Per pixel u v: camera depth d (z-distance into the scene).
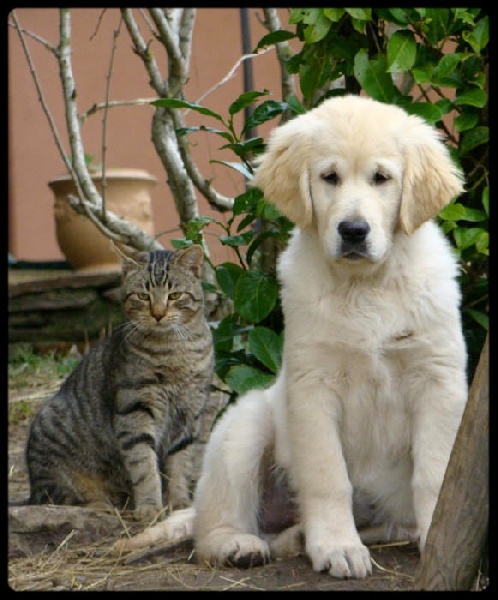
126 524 5.25
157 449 5.74
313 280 4.18
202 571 4.17
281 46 6.55
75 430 5.93
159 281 5.60
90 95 11.31
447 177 4.23
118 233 7.14
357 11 4.89
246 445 4.43
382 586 3.82
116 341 5.84
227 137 5.46
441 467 4.00
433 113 4.95
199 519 4.43
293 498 4.42
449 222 5.07
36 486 6.02
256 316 5.32
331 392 4.18
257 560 4.15
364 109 4.23
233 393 5.94
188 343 5.68
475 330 5.39
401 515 4.38
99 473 5.91
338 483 4.06
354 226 3.92
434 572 3.25
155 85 6.77
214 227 10.02
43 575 4.36
